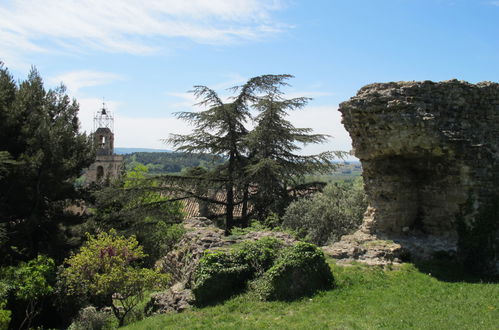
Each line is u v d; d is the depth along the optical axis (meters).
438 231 12.20
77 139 21.50
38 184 18.20
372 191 12.74
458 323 6.93
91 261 11.68
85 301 14.25
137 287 11.48
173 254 13.88
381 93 11.27
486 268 10.52
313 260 9.40
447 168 11.62
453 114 11.13
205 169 24.47
